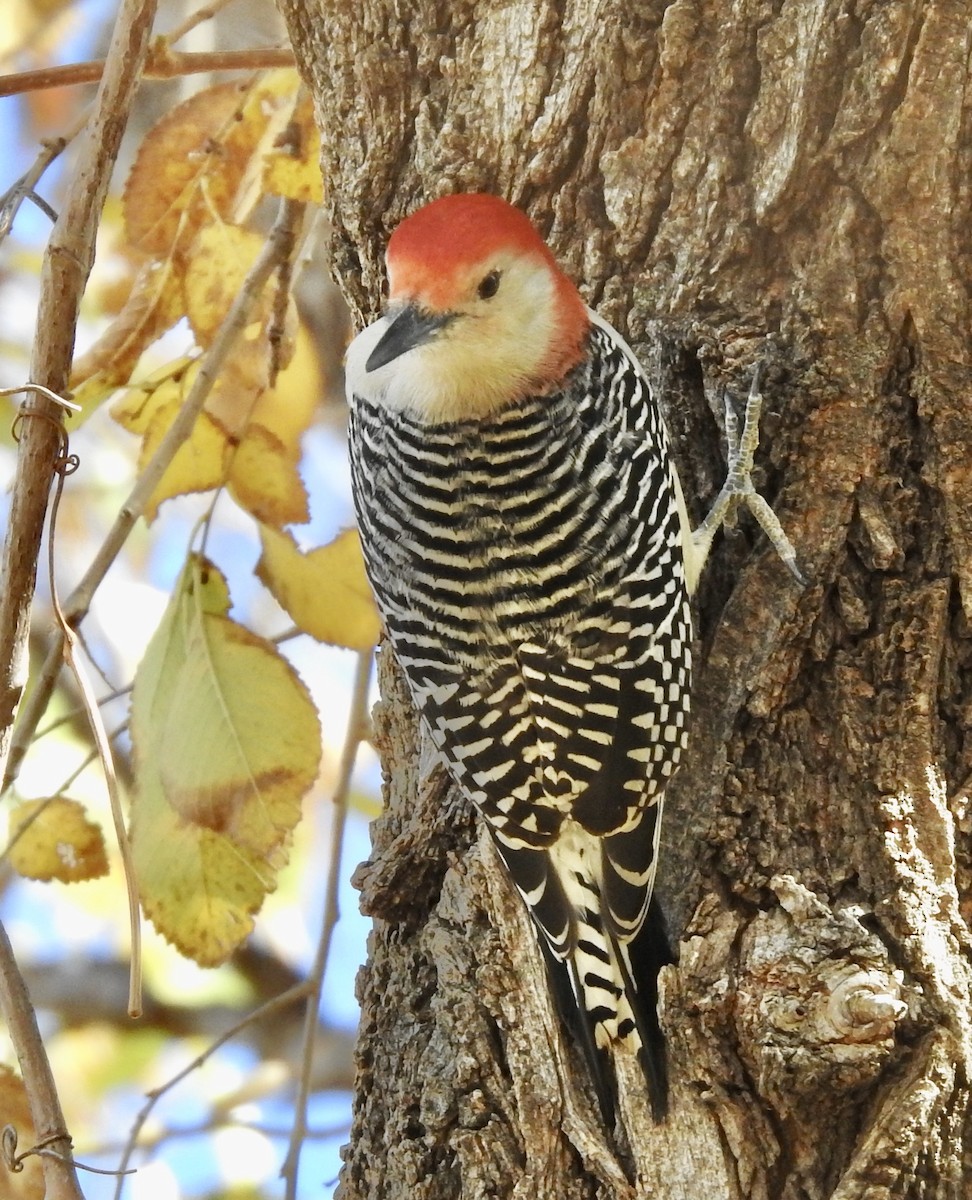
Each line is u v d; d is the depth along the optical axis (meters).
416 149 8.83
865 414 7.75
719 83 8.20
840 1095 6.72
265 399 9.46
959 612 7.54
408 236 7.96
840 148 7.90
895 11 7.80
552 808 7.39
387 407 8.01
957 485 7.60
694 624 8.12
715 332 8.07
